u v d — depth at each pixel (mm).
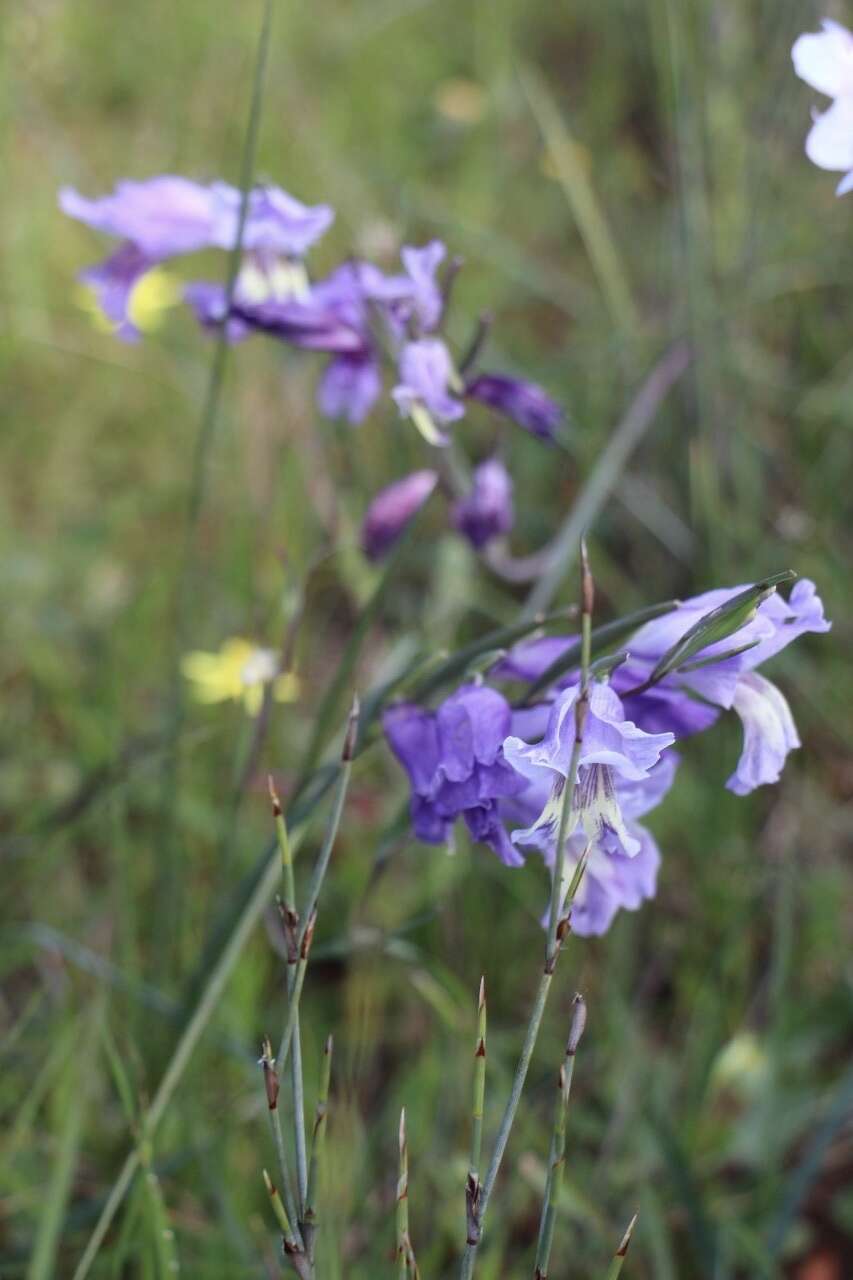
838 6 743
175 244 548
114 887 641
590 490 678
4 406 818
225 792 687
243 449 781
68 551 768
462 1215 575
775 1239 566
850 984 652
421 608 744
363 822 685
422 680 509
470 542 625
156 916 610
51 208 919
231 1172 582
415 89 1089
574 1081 614
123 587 760
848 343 816
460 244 859
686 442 770
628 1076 595
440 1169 579
